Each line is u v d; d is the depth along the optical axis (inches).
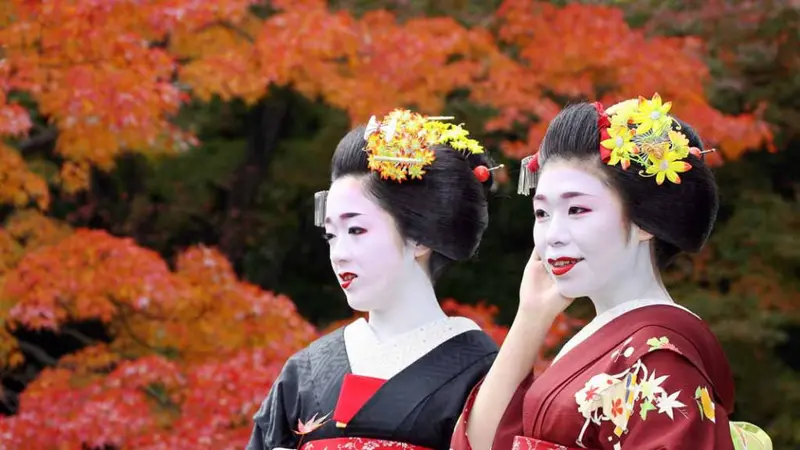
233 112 492.1
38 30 289.9
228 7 299.9
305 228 507.2
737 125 324.5
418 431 173.8
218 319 300.0
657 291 149.9
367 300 177.9
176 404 310.8
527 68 337.4
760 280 448.8
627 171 143.3
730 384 147.4
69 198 450.6
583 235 144.9
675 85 323.6
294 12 310.7
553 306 163.2
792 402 456.4
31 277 288.8
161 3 296.0
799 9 433.7
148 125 297.4
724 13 427.8
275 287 502.6
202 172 484.4
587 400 139.9
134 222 485.7
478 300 482.0
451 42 317.7
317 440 178.1
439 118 184.4
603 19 334.0
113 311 304.8
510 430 156.6
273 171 482.3
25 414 280.4
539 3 342.3
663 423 135.6
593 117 146.2
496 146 438.6
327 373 181.9
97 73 288.2
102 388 299.0
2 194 306.0
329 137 476.4
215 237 504.1
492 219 490.6
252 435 189.9
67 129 299.0
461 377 176.4
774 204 470.6
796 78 461.4
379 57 310.8
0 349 313.3
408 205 175.9
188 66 308.5
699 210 145.3
